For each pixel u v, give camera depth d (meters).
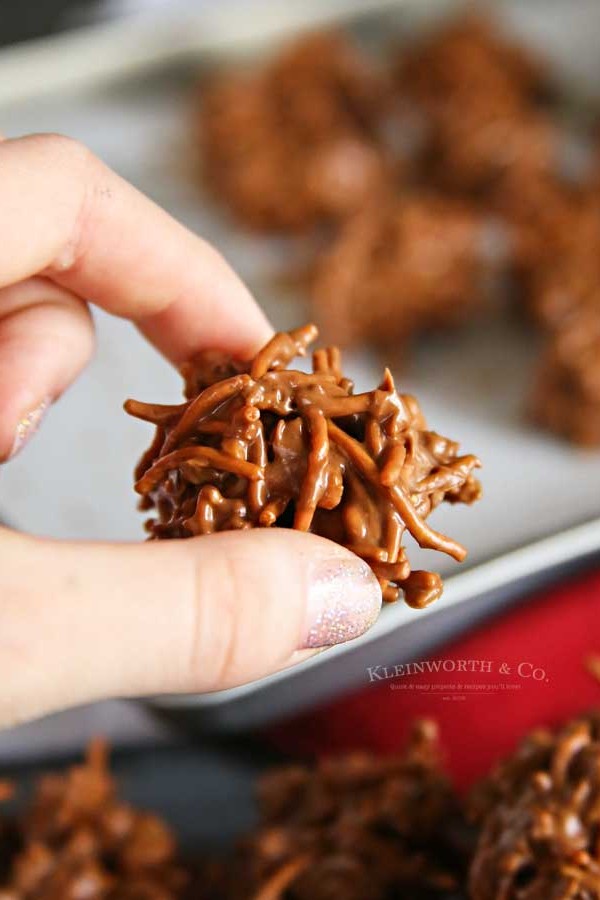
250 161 0.60
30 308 0.31
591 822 0.28
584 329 0.50
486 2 0.71
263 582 0.24
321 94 0.63
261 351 0.26
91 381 0.52
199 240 0.31
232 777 0.39
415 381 0.54
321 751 0.40
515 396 0.53
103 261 0.30
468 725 0.39
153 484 0.26
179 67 0.69
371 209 0.58
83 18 0.71
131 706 0.40
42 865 0.34
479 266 0.57
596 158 0.62
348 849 0.31
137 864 0.34
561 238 0.55
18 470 0.49
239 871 0.34
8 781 0.39
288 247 0.60
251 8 0.69
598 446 0.49
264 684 0.37
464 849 0.31
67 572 0.24
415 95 0.67
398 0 0.71
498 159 0.61
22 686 0.24
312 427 0.25
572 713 0.38
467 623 0.40
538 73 0.67
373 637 0.37
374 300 0.54
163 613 0.24
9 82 0.67
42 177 0.28
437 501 0.26
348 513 0.25
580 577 0.42
